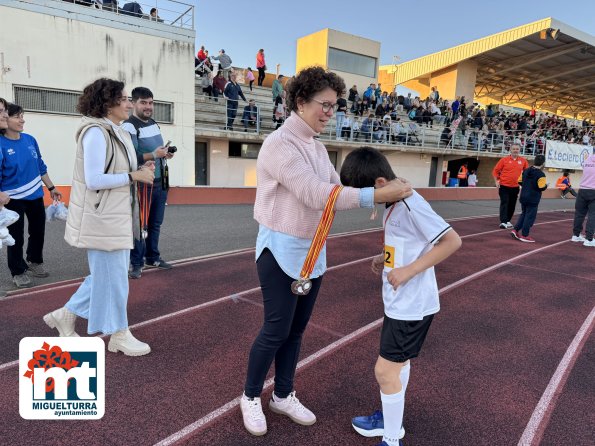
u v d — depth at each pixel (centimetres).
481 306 461
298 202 206
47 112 1155
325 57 2258
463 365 327
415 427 249
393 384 213
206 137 1581
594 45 2311
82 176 277
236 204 1266
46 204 1101
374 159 202
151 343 341
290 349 242
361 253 685
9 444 223
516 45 2425
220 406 261
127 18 1234
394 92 2338
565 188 2164
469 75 2766
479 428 250
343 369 311
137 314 399
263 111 1833
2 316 381
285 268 209
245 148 1725
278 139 201
